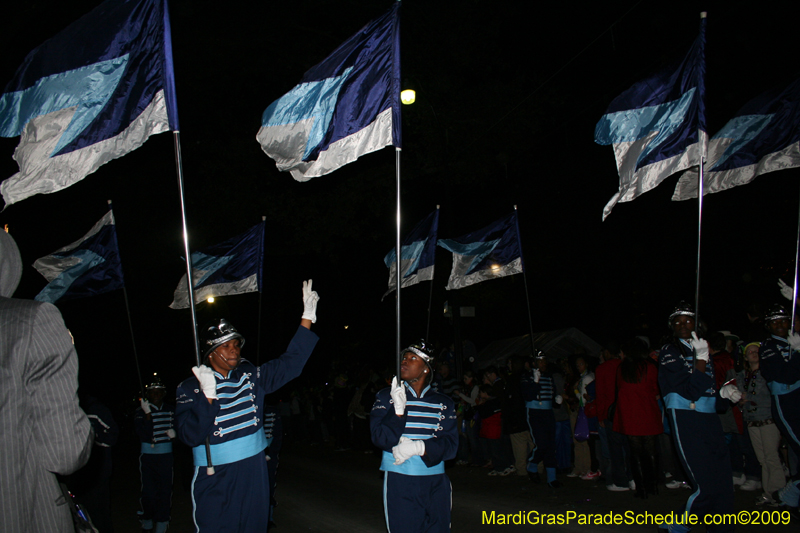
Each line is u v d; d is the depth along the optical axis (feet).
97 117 16.07
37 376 8.75
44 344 8.84
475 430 39.29
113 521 32.58
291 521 28.66
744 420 24.02
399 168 17.76
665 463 28.84
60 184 15.75
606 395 28.40
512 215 33.73
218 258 30.66
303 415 72.54
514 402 33.32
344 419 57.88
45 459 8.68
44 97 15.70
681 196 24.68
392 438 15.24
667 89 20.26
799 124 22.71
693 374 17.79
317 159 18.75
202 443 14.74
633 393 26.61
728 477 18.12
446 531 15.71
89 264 27.81
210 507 14.69
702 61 19.30
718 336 26.99
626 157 20.75
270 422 28.22
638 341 27.12
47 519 8.80
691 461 18.08
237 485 14.94
